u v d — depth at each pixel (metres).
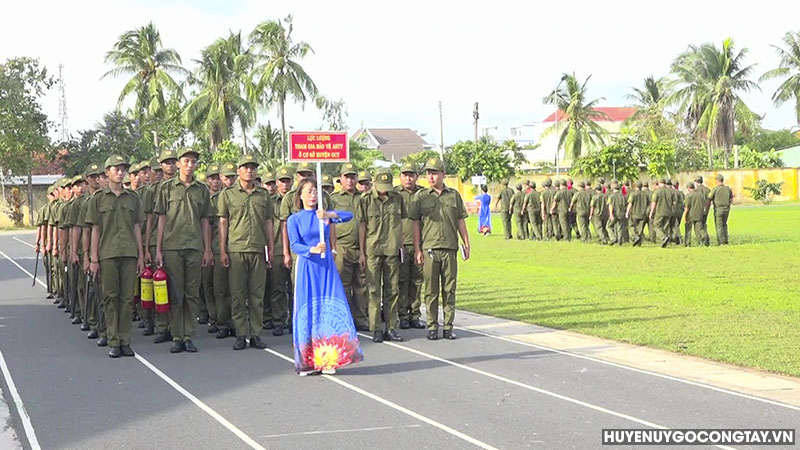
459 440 7.20
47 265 18.38
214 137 56.72
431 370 10.05
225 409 8.39
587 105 69.56
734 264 21.75
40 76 54.22
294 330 9.98
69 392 9.28
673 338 11.60
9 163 53.25
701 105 68.38
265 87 51.19
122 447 7.21
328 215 9.98
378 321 12.17
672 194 27.48
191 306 11.77
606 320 13.36
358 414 8.09
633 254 25.48
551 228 32.81
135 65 56.56
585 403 8.35
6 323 14.80
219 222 12.04
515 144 61.34
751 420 7.66
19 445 7.36
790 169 66.31
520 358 10.67
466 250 12.47
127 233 11.38
